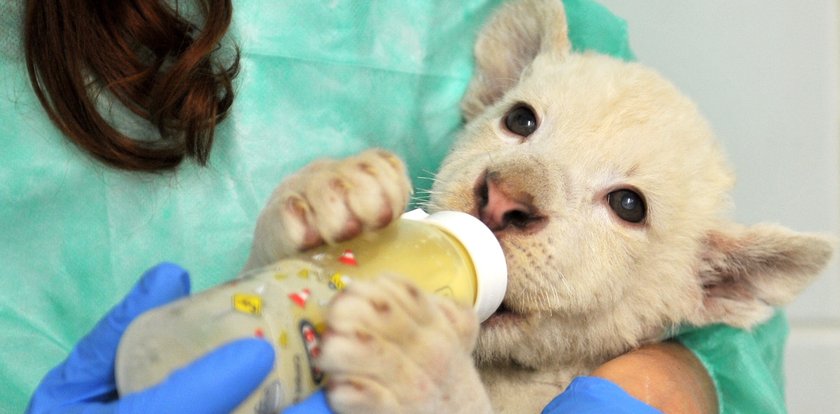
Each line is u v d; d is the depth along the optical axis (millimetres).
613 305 1500
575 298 1407
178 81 1464
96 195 1526
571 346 1523
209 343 863
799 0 2287
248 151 1647
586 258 1417
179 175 1585
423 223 1110
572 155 1472
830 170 2326
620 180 1470
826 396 2418
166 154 1544
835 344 2393
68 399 998
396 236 1046
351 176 1033
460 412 929
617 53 1979
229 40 1629
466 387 933
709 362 1662
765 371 1654
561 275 1381
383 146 1788
